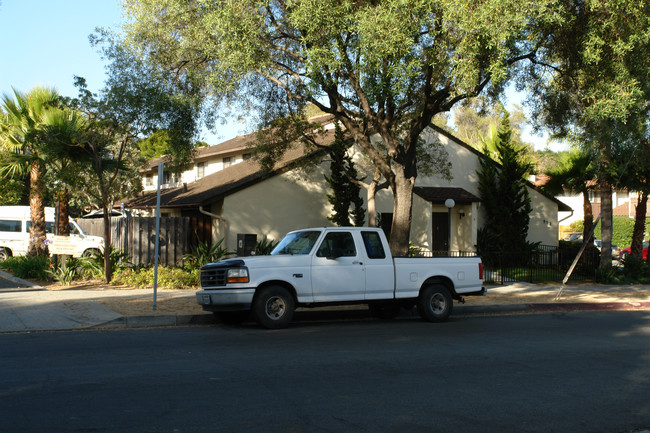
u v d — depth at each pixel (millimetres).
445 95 14688
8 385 6551
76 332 10531
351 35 13711
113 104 15219
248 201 21672
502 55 12297
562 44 14883
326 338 10000
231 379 6910
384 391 6469
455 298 12625
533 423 5465
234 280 10688
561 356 8562
